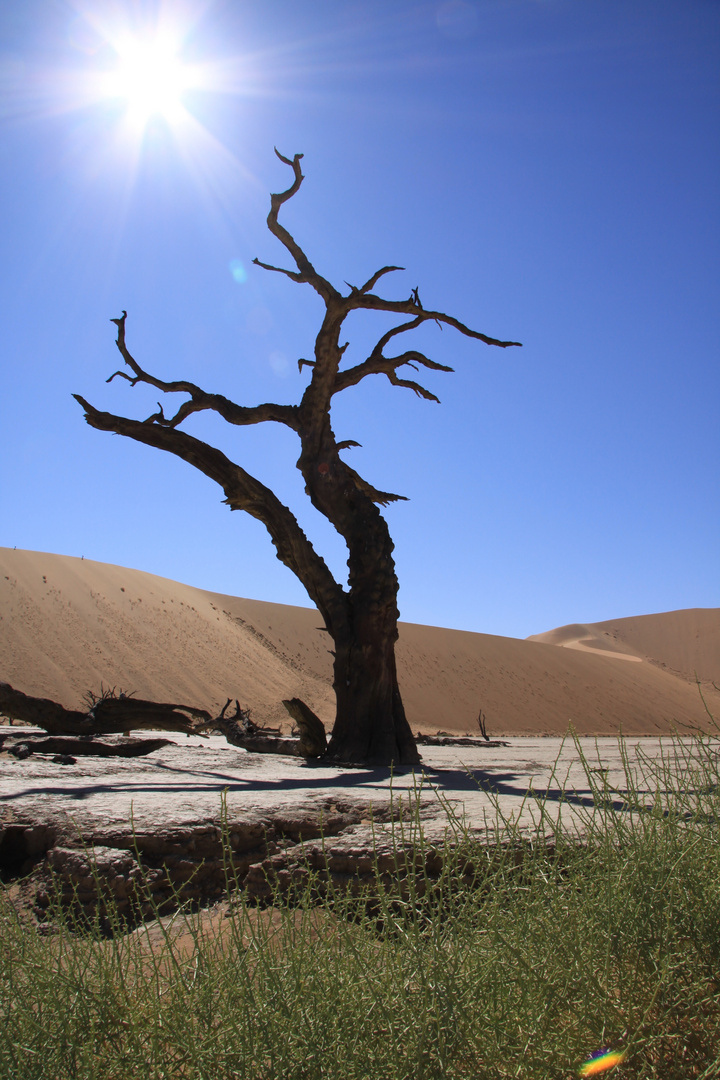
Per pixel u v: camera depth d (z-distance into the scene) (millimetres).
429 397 16375
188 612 73562
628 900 2588
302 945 2479
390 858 4547
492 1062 2148
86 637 60375
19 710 13375
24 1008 2348
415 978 2309
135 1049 2229
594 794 3340
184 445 14961
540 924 2549
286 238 14680
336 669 13891
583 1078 2168
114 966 2555
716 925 2518
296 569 14812
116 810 6082
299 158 14438
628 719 87375
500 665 89562
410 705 74312
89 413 14734
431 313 14680
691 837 2908
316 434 15031
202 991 2311
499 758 14727
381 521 14492
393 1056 2119
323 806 6543
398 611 14117
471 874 4312
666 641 154000
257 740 14828
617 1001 2391
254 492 14875
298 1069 2100
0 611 58125
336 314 14625
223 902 4754
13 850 5840
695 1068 2180
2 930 2795
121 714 14039
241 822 5805
